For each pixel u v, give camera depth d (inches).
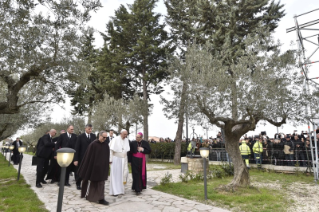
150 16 823.7
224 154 586.9
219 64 347.9
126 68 845.8
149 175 425.4
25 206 194.5
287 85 275.9
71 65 317.4
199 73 340.8
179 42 781.9
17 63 281.6
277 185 322.7
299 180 361.4
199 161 462.0
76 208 197.3
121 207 202.5
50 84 349.7
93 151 221.0
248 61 284.4
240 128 288.2
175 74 371.9
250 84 266.4
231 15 625.9
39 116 607.2
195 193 259.6
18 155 622.8
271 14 642.8
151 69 833.5
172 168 567.2
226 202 223.0
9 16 271.0
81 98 392.8
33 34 277.0
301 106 275.6
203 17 684.1
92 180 214.7
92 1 292.0
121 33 827.4
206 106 293.4
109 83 829.2
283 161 462.0
